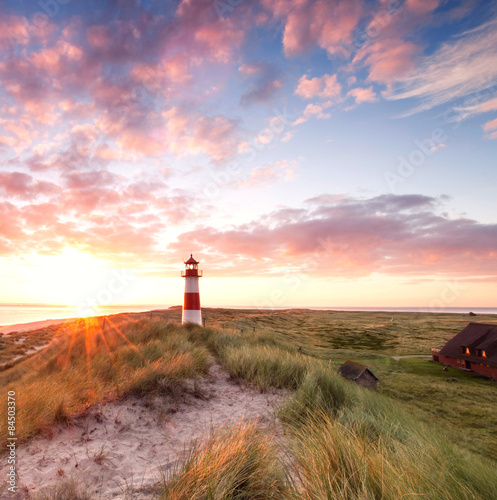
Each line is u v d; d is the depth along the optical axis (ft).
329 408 20.43
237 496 10.10
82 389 21.08
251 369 29.99
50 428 16.12
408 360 139.54
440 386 88.22
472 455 14.17
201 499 9.69
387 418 19.49
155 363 26.11
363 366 70.28
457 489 8.89
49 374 29.55
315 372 26.94
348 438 12.53
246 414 21.48
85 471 13.29
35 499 10.88
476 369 114.32
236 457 11.41
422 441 14.99
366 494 8.46
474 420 58.18
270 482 10.74
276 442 14.84
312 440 12.87
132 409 20.01
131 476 13.48
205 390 25.35
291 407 20.76
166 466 14.35
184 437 17.83
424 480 9.27
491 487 9.39
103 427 17.54
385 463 10.14
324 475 9.89
